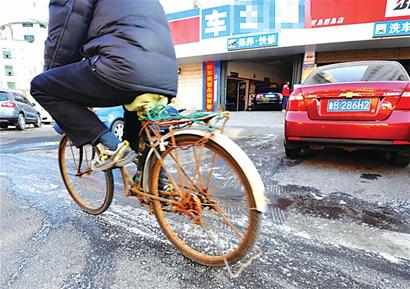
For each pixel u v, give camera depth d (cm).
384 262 151
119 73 138
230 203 211
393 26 924
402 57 1062
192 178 154
